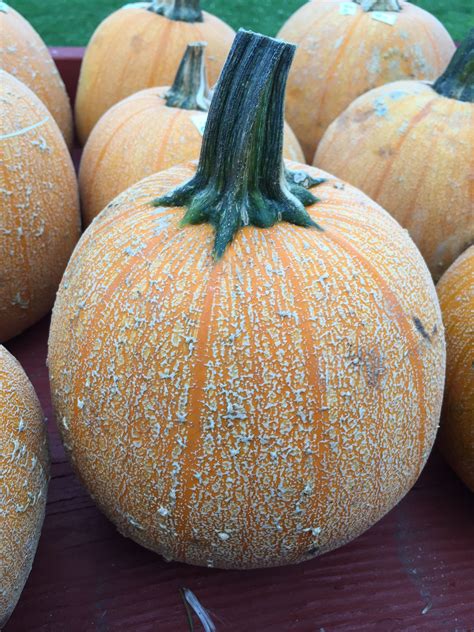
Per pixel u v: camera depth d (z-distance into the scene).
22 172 0.33
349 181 0.42
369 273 0.23
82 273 0.24
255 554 0.24
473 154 0.39
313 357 0.21
